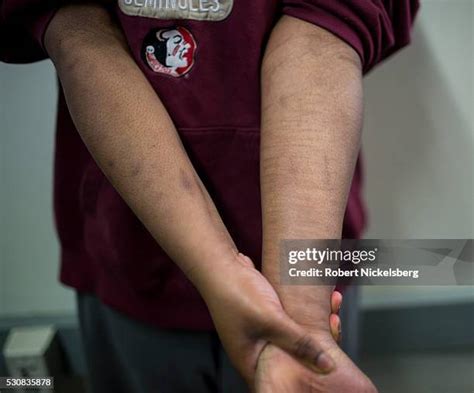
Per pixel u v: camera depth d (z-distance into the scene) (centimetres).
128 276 55
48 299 104
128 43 47
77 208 60
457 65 84
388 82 85
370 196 94
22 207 94
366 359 106
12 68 81
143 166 42
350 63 45
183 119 47
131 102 43
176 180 42
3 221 95
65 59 45
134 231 51
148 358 62
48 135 87
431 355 107
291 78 44
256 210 51
